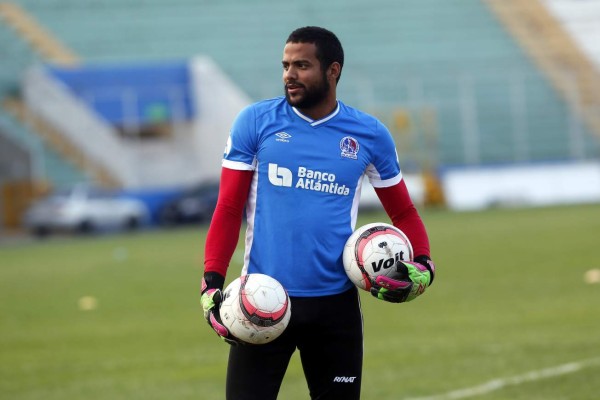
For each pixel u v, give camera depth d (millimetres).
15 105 141625
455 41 169625
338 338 19250
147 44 162875
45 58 156500
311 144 18953
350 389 19406
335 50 18875
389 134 19719
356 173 19234
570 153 159000
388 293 18750
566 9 174875
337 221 19094
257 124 19016
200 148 143125
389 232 19141
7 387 35344
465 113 156125
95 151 140250
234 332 18109
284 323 18219
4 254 98625
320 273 18938
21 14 162375
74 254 93125
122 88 141750
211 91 143625
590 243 77188
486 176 142500
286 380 34750
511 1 176000
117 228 132750
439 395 30938
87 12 164500
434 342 40719
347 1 173375
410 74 161625
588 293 52562
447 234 92688
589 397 29656
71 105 139875
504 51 168000
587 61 167000
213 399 32062
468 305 50688
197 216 133375
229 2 169875
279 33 167625
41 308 56562
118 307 55750
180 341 44000
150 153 142000
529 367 34562
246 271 19250
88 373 37500
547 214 111000
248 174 19047
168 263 79125
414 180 141250
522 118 158875
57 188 138375
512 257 71250
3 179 137000
